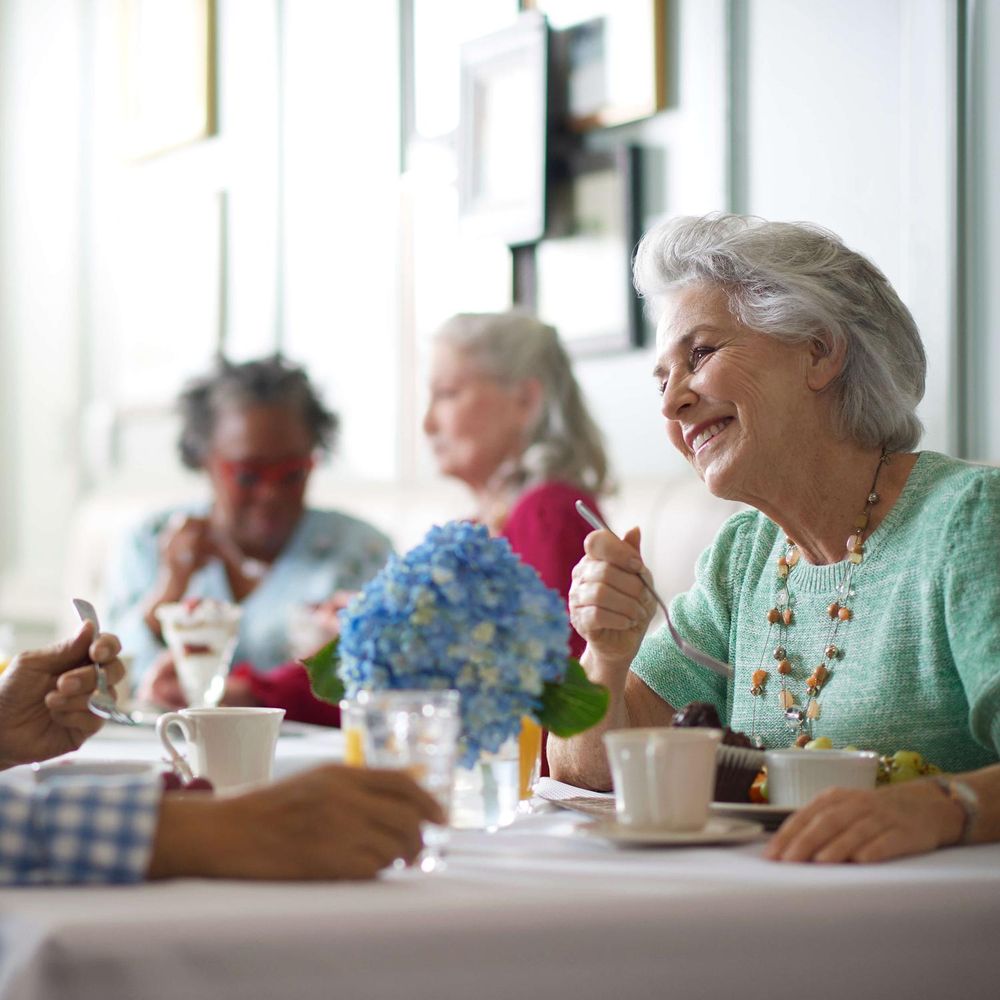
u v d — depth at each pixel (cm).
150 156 511
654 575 285
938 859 108
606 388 343
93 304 544
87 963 80
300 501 342
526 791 131
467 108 377
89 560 489
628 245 333
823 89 293
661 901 91
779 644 164
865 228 283
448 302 392
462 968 86
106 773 129
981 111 262
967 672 141
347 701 111
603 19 341
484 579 121
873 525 159
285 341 458
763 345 159
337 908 85
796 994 94
